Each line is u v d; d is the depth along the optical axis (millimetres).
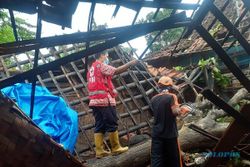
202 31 2480
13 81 2043
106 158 5516
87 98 6520
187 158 5938
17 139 2076
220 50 2617
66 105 5812
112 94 5336
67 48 7207
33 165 2158
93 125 6176
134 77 7117
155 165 4988
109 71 5195
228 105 3008
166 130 4977
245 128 3234
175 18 2193
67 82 7219
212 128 6203
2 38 10453
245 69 10516
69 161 2279
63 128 5340
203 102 7359
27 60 6957
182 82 9102
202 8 2326
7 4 1894
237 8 10461
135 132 6938
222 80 10297
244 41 2691
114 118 5336
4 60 7031
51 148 2193
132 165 5664
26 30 10602
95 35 2062
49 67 2053
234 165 5520
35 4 1918
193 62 12266
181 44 12539
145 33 2139
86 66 2326
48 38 1990
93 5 1957
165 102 4988
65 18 2061
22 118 2092
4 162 2080
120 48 7457
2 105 2008
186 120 6777
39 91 5793
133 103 7254
